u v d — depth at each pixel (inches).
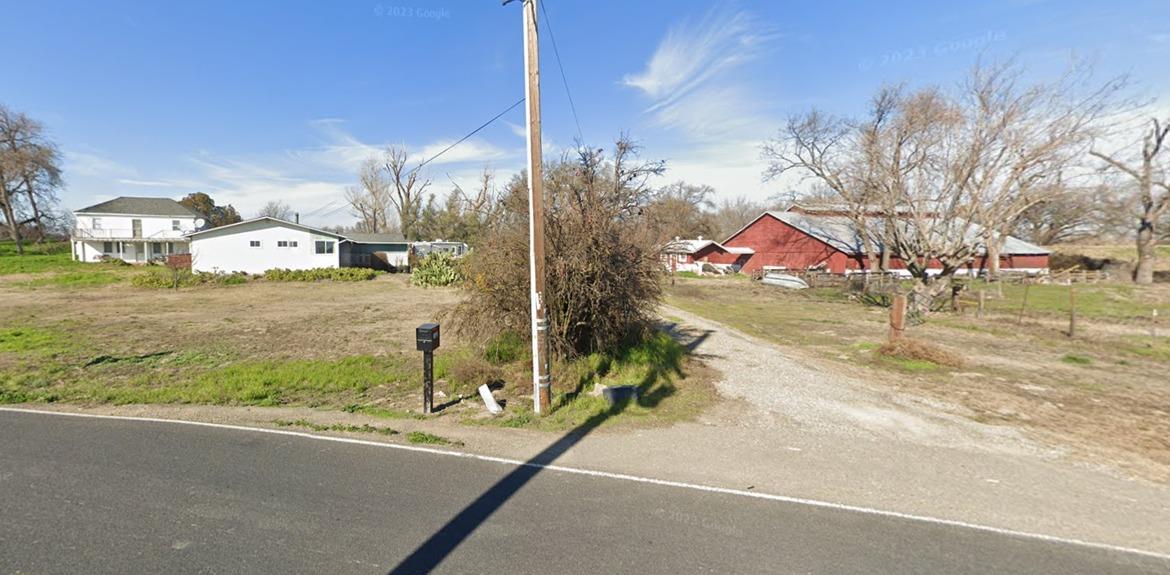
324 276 1238.3
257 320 599.5
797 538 138.4
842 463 195.8
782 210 1873.8
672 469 187.5
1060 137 615.8
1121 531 146.5
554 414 252.8
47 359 368.8
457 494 161.9
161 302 780.0
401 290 1016.9
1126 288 1139.3
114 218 1883.6
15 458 184.1
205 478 169.8
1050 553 133.6
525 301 339.3
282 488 163.3
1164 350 458.6
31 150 1785.2
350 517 144.6
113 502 150.7
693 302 885.2
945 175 700.0
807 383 327.3
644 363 350.0
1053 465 196.9
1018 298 946.1
